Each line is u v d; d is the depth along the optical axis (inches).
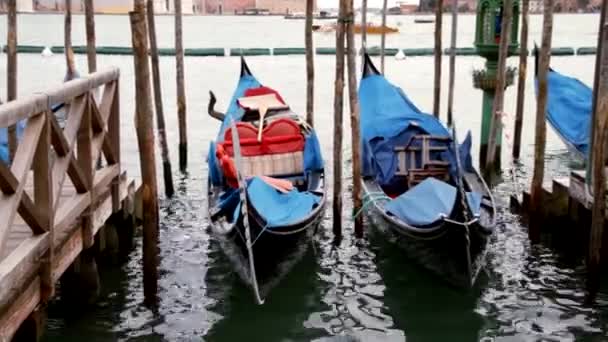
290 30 2466.8
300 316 288.4
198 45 1652.3
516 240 366.6
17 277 185.8
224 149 355.3
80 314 282.5
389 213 327.6
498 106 443.5
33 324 209.2
